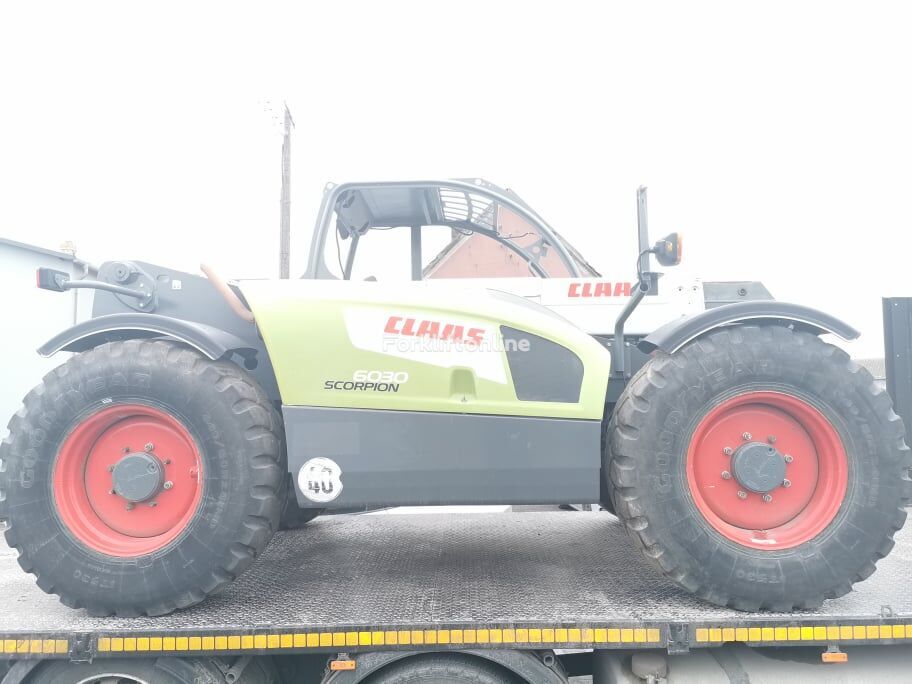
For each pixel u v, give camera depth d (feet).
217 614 7.00
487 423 7.22
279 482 7.20
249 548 6.95
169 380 7.00
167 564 6.86
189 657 6.92
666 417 6.93
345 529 11.19
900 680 6.88
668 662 6.98
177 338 7.30
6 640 6.67
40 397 7.16
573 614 6.81
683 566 6.84
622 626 6.54
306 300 7.41
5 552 11.05
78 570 6.93
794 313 7.17
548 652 6.64
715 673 6.91
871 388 6.98
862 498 6.84
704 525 6.89
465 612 6.92
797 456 7.22
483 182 9.09
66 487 7.18
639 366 9.04
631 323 8.96
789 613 6.81
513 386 7.34
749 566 6.77
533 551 9.61
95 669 6.89
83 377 7.07
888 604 7.05
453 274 10.86
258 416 7.06
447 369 7.30
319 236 8.80
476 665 6.75
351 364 7.29
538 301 9.04
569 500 7.22
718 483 7.19
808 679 6.90
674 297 8.98
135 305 8.27
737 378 6.96
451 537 10.59
